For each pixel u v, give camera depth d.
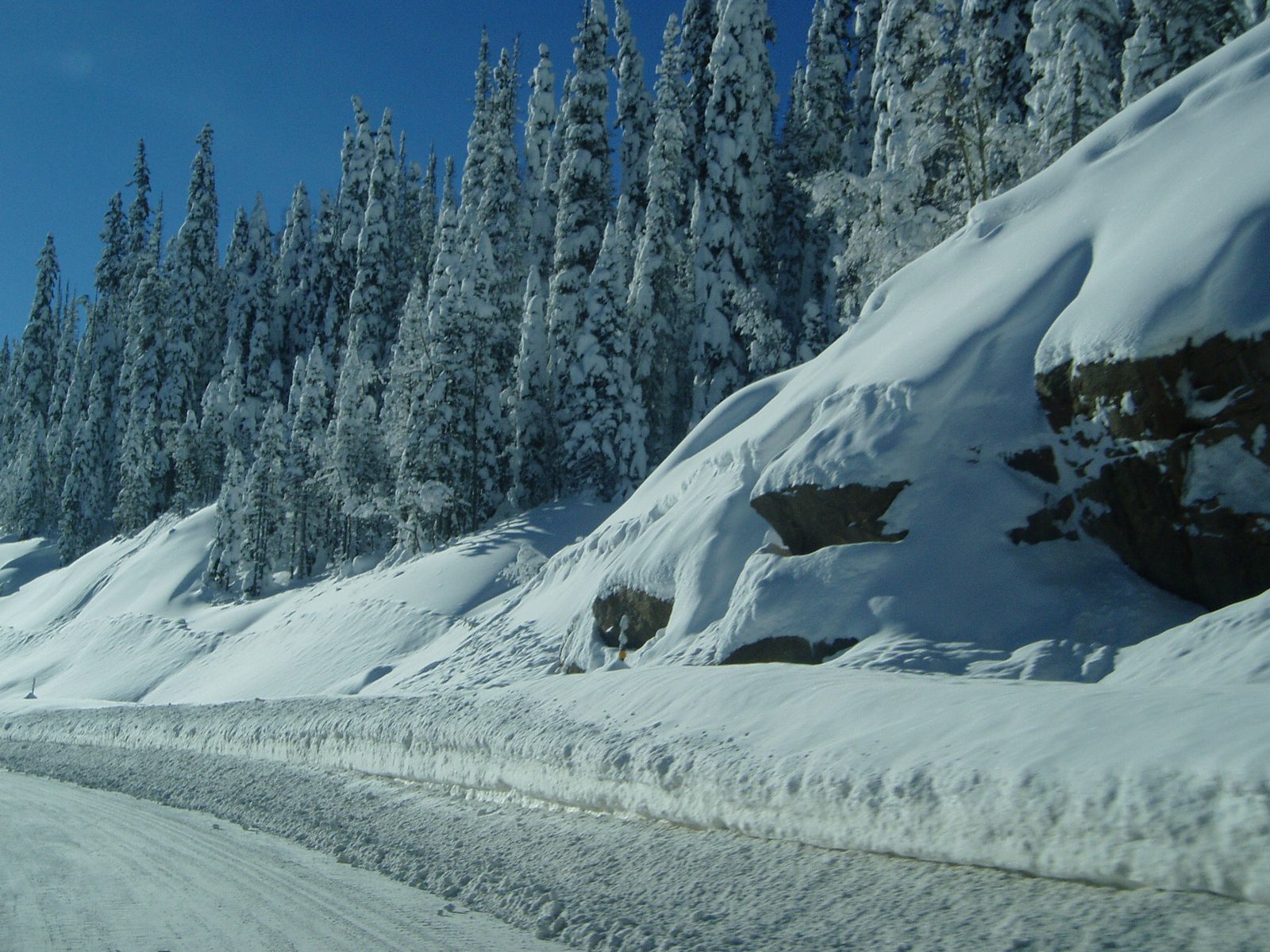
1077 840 5.06
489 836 8.88
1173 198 13.59
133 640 51.62
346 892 7.36
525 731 10.72
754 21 46.88
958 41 25.86
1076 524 12.43
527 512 44.47
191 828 10.83
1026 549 12.51
